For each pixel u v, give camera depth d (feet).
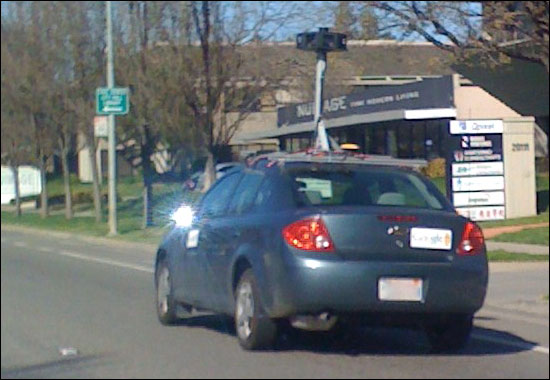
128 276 64.49
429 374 31.50
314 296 30.53
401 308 30.99
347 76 124.06
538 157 120.98
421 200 33.86
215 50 92.48
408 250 31.37
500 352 35.73
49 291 56.13
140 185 184.34
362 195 33.40
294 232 31.04
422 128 129.70
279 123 151.84
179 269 39.06
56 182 196.65
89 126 117.70
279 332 33.68
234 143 149.28
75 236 107.76
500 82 95.04
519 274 57.41
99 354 36.06
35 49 119.85
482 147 88.48
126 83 100.78
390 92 126.52
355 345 36.60
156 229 104.12
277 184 33.47
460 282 31.53
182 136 99.76
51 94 121.49
